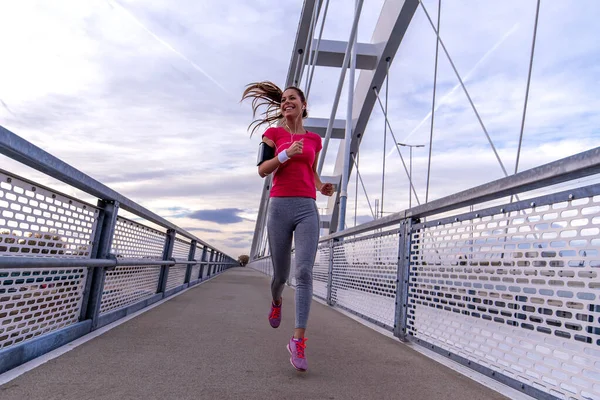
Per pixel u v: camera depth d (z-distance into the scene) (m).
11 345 1.47
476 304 1.77
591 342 1.17
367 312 3.28
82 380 1.38
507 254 1.59
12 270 1.41
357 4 8.66
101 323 2.34
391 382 1.58
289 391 1.39
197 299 4.23
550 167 1.31
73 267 1.82
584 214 1.23
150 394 1.28
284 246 1.90
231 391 1.35
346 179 7.57
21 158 1.32
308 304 1.74
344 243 4.15
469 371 1.78
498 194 1.67
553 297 1.32
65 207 1.82
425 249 2.31
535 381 1.39
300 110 1.99
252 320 2.94
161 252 4.04
